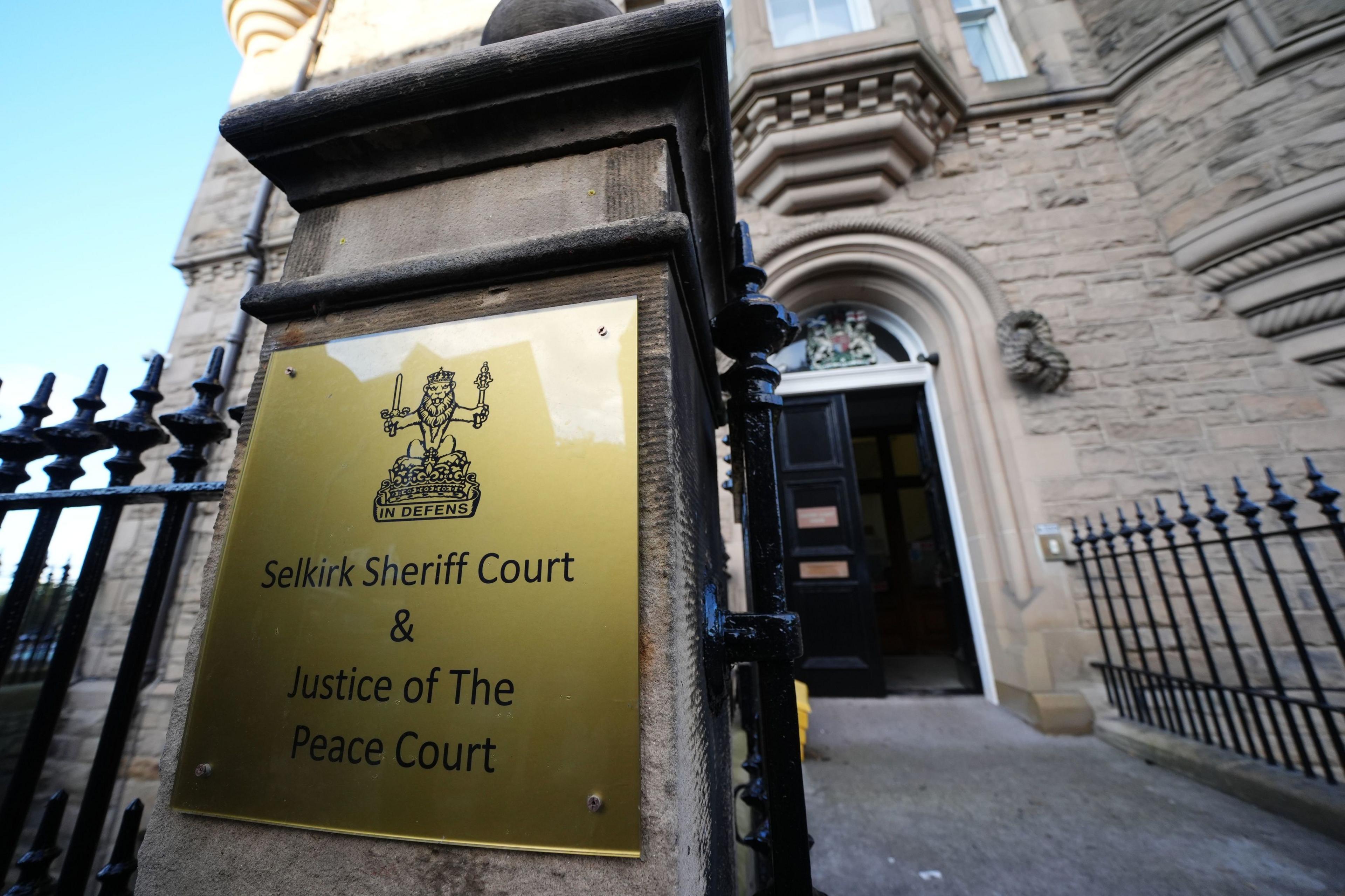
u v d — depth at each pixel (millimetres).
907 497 6891
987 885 1575
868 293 4391
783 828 694
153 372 1215
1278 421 3352
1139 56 4121
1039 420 3611
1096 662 3125
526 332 718
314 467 729
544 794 554
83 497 1095
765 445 845
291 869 598
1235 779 2039
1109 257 3906
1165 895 1495
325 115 824
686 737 567
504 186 829
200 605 710
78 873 863
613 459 634
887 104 4070
